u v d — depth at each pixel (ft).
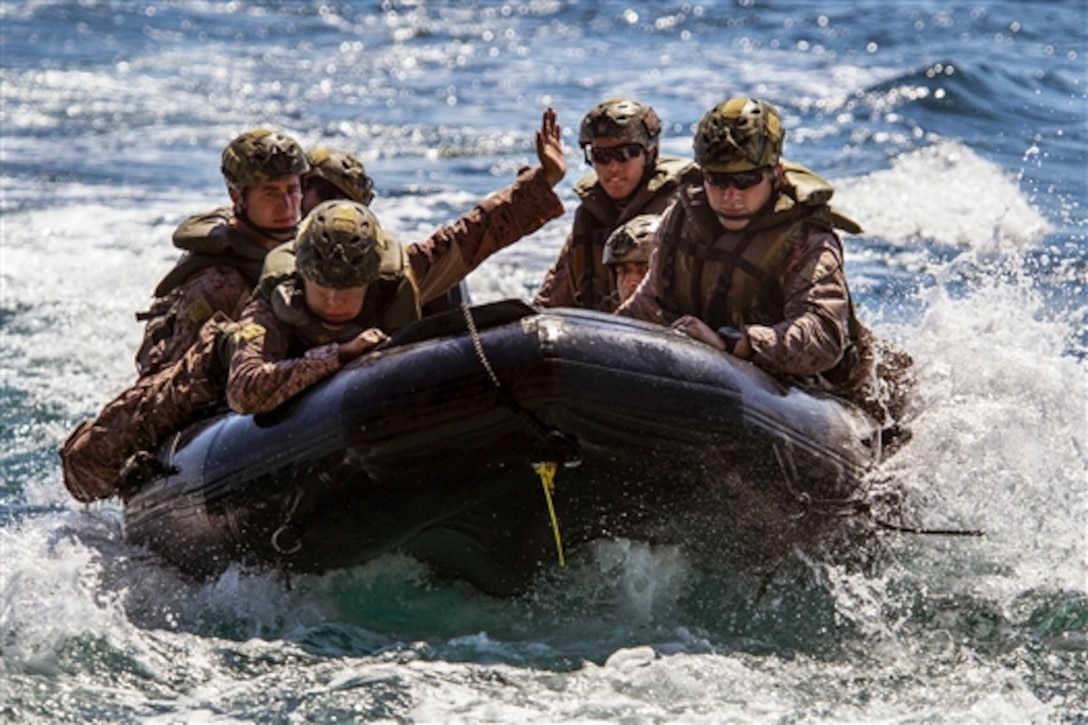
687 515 59.21
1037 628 61.57
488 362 54.85
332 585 63.26
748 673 57.21
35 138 177.58
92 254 128.47
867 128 159.63
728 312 63.57
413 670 57.57
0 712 55.11
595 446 55.62
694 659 58.08
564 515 57.93
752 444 57.93
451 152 164.55
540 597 61.82
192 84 213.46
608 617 61.72
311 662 58.80
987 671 57.72
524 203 70.38
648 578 61.98
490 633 61.16
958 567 66.90
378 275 58.90
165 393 66.18
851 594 63.67
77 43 247.70
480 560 60.44
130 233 135.54
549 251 122.93
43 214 142.20
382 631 61.52
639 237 69.26
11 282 120.06
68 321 110.63
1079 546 68.44
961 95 167.94
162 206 146.00
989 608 63.10
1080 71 183.73
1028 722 53.72
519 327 55.42
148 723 54.29
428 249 69.26
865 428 64.49
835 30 235.40
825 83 192.95
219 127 184.24
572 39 250.37
